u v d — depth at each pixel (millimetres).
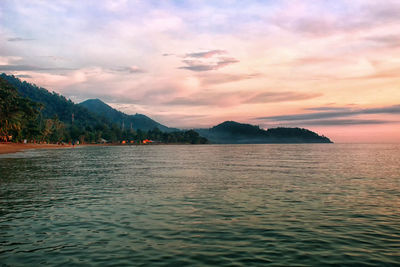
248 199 20703
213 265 9930
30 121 185750
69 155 89000
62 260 10320
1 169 42000
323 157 84750
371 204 19250
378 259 10492
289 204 19156
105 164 53938
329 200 20484
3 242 12016
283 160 69125
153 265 9922
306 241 12273
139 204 18953
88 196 21672
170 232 13328
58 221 15000
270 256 10727
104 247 11516
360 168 46531
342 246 11727
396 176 35156
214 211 17172
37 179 31406
